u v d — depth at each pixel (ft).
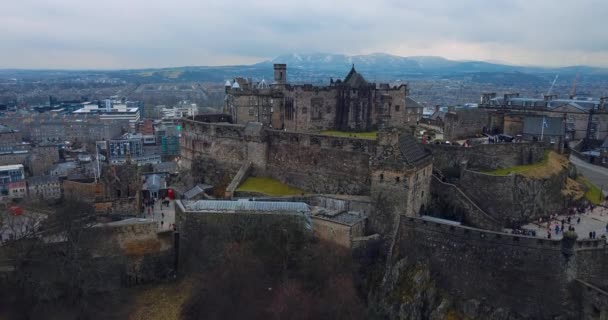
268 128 433.07
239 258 309.42
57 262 301.43
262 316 287.07
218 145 450.30
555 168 373.40
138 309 305.53
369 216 329.11
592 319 249.75
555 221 330.54
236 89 524.52
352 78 506.07
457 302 285.02
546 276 262.67
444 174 375.25
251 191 382.42
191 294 312.91
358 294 301.63
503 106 609.01
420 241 303.27
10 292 290.56
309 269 302.86
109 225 325.42
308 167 391.86
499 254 274.57
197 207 336.90
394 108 502.38
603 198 379.14
